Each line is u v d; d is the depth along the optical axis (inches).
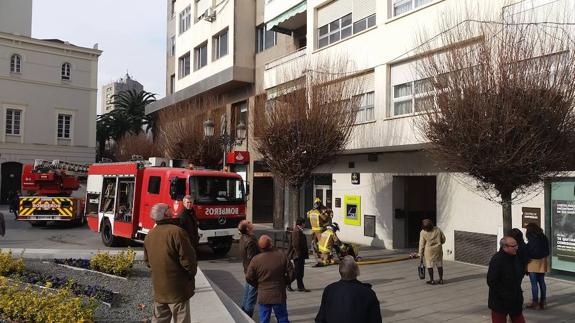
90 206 719.7
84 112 1888.5
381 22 599.8
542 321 320.5
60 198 936.3
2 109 1710.1
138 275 391.5
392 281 454.6
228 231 581.3
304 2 773.3
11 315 237.8
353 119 579.5
